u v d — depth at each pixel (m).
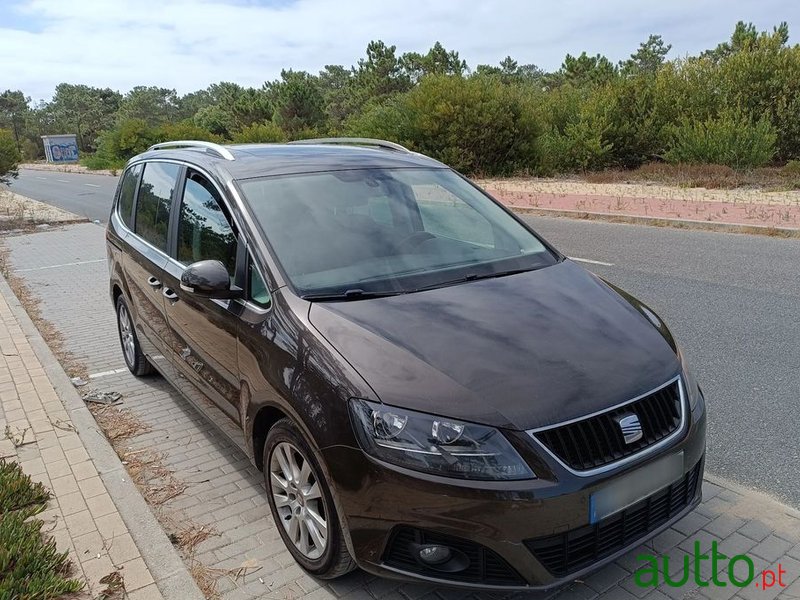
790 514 3.47
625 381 2.80
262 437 3.44
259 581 3.14
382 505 2.63
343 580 3.13
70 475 4.00
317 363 2.88
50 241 14.30
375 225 3.85
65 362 6.34
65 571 3.11
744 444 4.23
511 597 2.97
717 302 7.31
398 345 2.86
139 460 4.38
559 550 2.59
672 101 24.14
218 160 4.23
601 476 2.59
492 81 26.12
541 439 2.56
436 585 2.62
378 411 2.64
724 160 20.64
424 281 3.49
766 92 22.11
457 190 4.49
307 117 48.62
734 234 11.53
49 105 129.50
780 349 5.80
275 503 3.30
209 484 4.06
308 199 3.87
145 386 5.69
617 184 20.39
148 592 2.99
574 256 10.20
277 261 3.43
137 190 5.48
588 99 26.55
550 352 2.88
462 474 2.52
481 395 2.63
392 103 27.91
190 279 3.43
